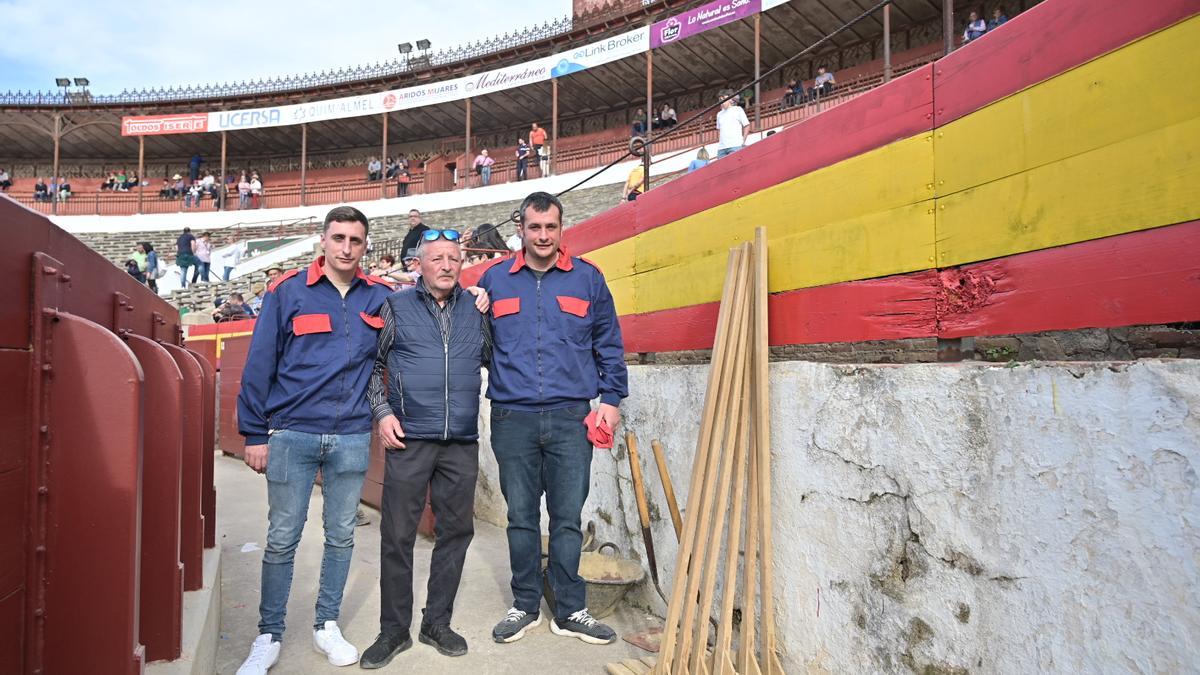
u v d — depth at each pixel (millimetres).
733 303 2928
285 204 28047
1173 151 1538
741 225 3158
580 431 3396
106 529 1789
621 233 4441
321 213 27078
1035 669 1765
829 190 2645
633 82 24172
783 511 2717
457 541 3412
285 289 3203
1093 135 1715
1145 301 1591
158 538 2457
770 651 2502
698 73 23250
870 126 2469
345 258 3213
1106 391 1629
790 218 2844
